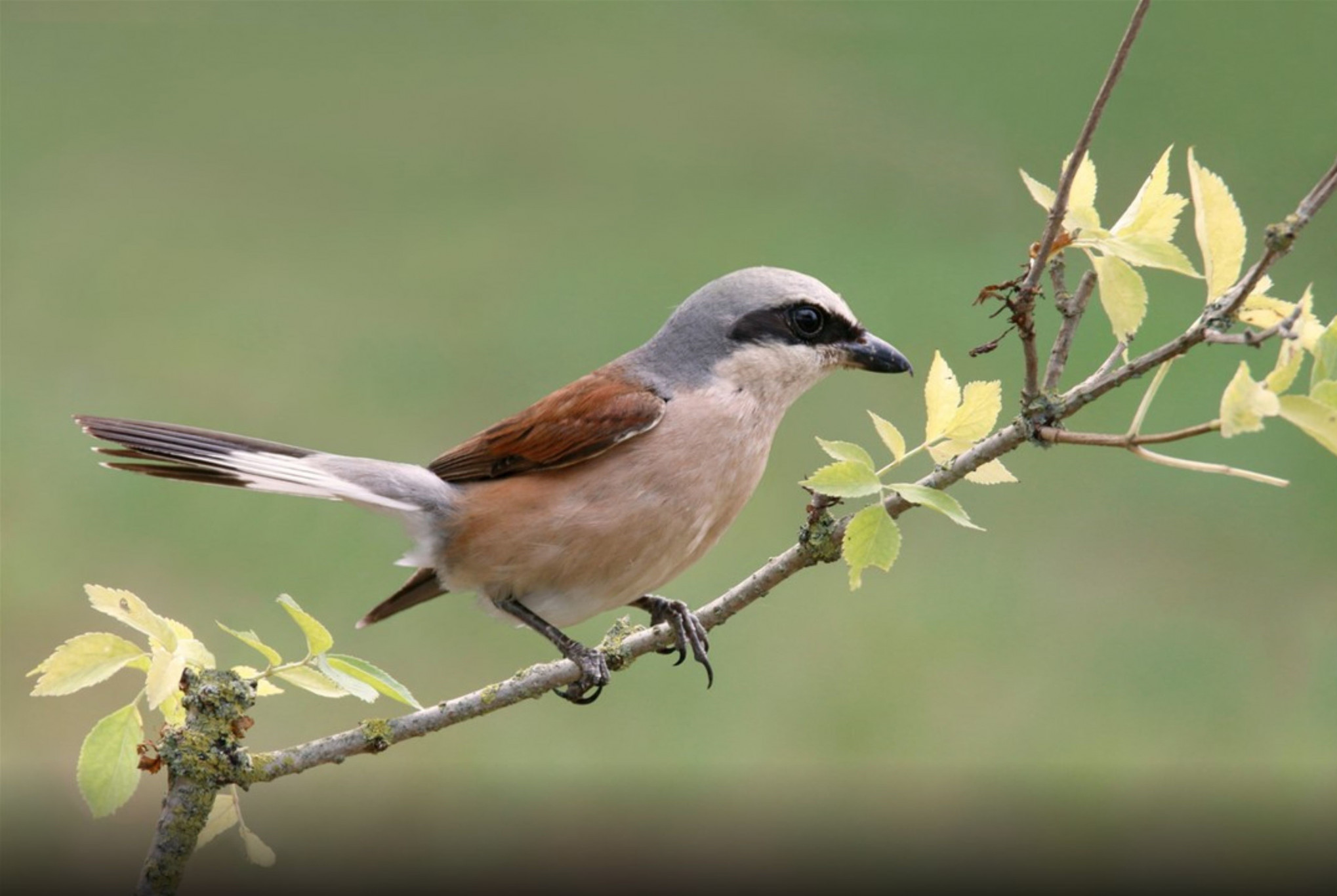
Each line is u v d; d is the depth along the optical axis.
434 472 7.26
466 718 5.80
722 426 7.16
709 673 7.28
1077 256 14.91
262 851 5.50
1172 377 13.74
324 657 5.25
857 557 5.35
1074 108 17.27
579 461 7.03
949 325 14.11
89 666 5.23
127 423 6.66
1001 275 14.80
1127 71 17.58
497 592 7.15
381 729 5.66
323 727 10.67
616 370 7.35
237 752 5.41
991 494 12.84
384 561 11.96
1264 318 5.11
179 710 5.50
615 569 7.06
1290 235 4.83
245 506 12.45
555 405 7.11
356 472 6.97
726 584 11.70
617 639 7.03
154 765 5.36
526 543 6.97
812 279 7.50
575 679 5.90
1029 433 5.37
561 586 7.08
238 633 5.14
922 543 12.41
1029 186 5.43
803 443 12.84
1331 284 14.69
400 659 11.15
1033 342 5.32
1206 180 5.07
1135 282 5.20
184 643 5.30
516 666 11.16
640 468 7.00
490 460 7.14
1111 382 5.21
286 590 11.64
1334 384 4.62
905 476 12.59
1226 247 5.05
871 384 13.39
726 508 7.26
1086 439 5.21
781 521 12.21
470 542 7.04
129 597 5.29
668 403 7.15
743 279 7.45
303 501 12.45
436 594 7.73
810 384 7.44
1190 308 14.34
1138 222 5.22
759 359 7.25
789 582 11.90
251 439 6.82
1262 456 13.12
